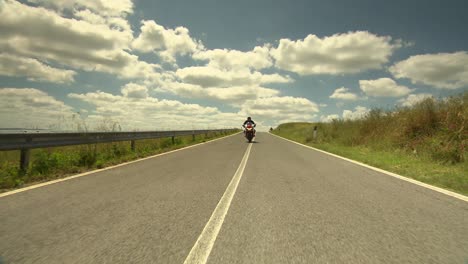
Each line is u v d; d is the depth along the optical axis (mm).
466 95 11539
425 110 12406
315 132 22969
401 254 2719
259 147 17406
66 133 8898
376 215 3961
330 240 3057
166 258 2615
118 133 12086
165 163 9734
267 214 3986
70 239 3053
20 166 7320
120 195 5105
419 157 10227
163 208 4270
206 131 30547
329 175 7352
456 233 3279
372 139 15922
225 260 2578
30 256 2641
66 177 6992
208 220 3713
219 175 7297
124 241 3006
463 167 8070
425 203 4609
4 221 3645
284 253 2730
